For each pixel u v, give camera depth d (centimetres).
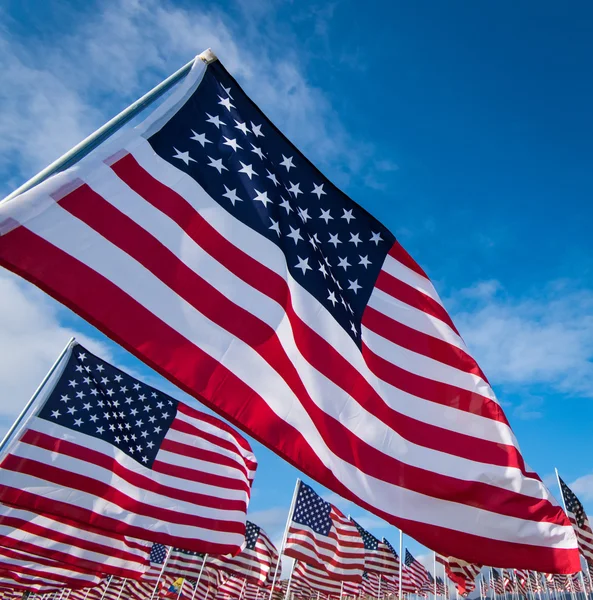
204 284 442
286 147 625
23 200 342
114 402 1187
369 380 590
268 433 441
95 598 3116
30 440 1045
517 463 646
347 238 669
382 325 648
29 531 1250
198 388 406
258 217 515
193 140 496
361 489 517
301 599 3862
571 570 625
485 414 659
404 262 704
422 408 625
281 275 504
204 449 1255
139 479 1141
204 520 1170
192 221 456
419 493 575
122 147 427
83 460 1085
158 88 467
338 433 520
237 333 447
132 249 401
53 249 350
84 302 356
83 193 384
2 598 2109
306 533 2308
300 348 516
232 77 567
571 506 2731
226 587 3556
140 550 1369
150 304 399
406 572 4331
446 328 689
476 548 591
